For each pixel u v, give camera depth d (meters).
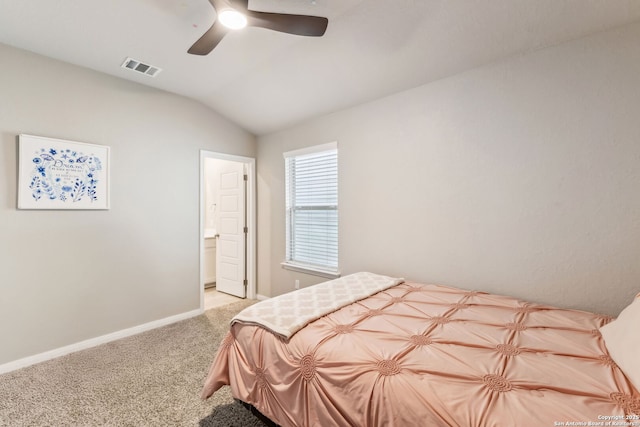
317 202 3.34
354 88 2.62
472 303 1.81
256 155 4.01
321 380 1.20
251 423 1.62
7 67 2.15
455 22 1.84
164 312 3.06
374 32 2.03
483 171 2.12
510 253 2.02
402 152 2.55
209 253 4.73
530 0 1.62
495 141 2.06
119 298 2.73
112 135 2.68
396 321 1.53
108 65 2.51
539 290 1.91
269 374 1.40
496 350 1.20
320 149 3.20
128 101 2.78
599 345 1.23
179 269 3.18
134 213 2.83
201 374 2.10
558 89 1.82
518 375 1.02
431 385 0.99
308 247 3.46
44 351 2.30
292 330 1.43
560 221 1.83
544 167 1.88
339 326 1.48
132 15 1.90
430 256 2.41
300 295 1.97
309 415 1.22
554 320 1.52
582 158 1.75
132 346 2.54
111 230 2.67
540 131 1.89
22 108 2.21
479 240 2.15
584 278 1.75
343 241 3.01
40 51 2.26
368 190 2.79
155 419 1.64
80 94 2.49
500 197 2.05
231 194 4.20
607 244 1.68
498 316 1.58
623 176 1.63
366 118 2.79
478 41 1.92
